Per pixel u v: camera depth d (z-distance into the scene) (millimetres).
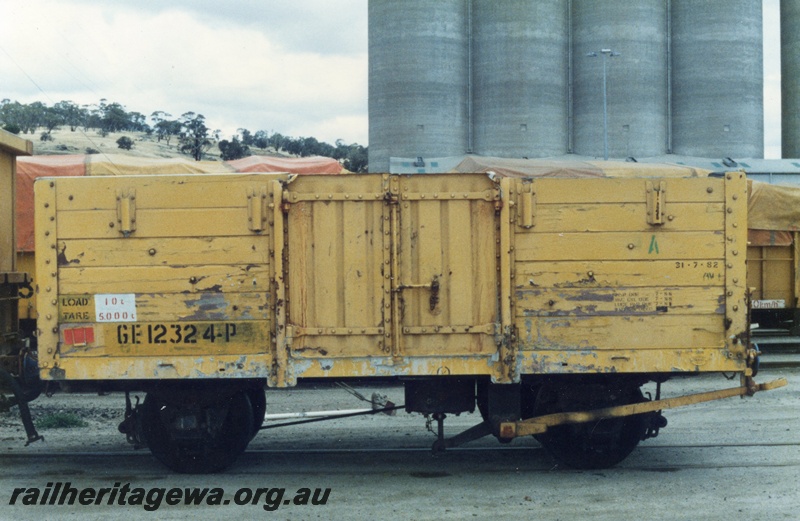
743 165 21172
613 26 46906
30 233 11969
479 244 7125
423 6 45188
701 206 7121
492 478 7496
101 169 12164
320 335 7102
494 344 7113
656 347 7125
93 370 7164
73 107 98562
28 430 7910
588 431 7582
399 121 45406
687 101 48562
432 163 18766
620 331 7117
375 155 46688
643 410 7312
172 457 7715
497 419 7434
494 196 7074
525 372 7133
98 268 7168
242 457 8445
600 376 7496
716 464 7977
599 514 6344
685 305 7117
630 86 47156
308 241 7117
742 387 7238
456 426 10156
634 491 7004
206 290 7145
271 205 7102
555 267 7121
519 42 45688
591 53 42469
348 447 8930
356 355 7094
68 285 7191
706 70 48125
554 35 46594
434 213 7117
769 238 15000
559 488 7113
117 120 98938
